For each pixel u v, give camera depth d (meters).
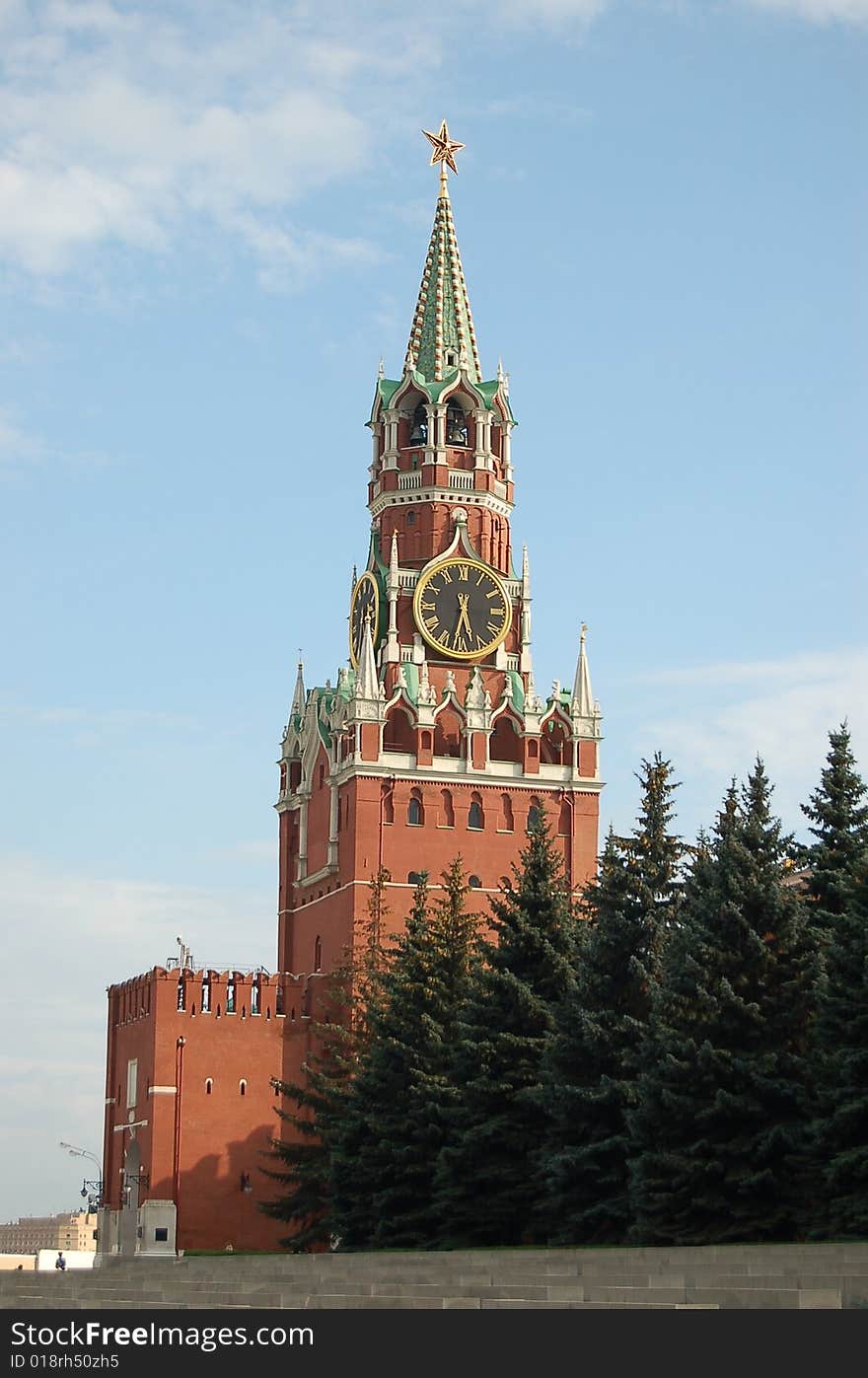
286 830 158.25
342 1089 120.81
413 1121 103.50
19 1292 76.06
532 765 150.25
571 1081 91.19
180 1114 141.50
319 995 145.75
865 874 83.38
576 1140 90.38
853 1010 79.12
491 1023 99.69
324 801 151.75
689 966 83.94
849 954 79.31
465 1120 98.25
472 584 154.62
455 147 167.50
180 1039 142.50
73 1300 70.06
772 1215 81.00
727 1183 81.31
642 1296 55.91
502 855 148.12
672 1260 67.75
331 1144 120.75
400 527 156.75
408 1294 64.25
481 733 149.38
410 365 160.38
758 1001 84.62
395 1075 106.69
